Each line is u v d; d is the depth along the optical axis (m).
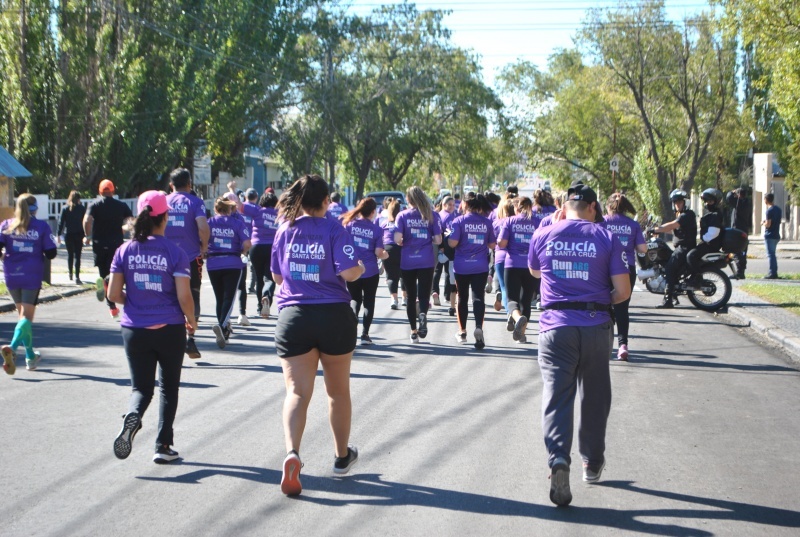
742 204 21.25
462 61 51.06
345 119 46.34
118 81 33.59
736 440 6.86
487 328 12.92
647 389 8.75
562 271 5.49
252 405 7.82
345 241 5.50
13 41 31.19
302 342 5.49
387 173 54.69
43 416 7.40
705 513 5.21
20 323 9.12
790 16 15.23
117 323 13.05
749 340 11.92
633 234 10.48
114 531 4.85
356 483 5.71
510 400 8.12
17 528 4.89
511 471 6.00
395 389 8.58
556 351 5.42
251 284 17.19
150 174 38.34
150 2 35.91
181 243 9.98
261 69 42.19
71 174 33.50
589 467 5.73
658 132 40.28
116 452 5.79
